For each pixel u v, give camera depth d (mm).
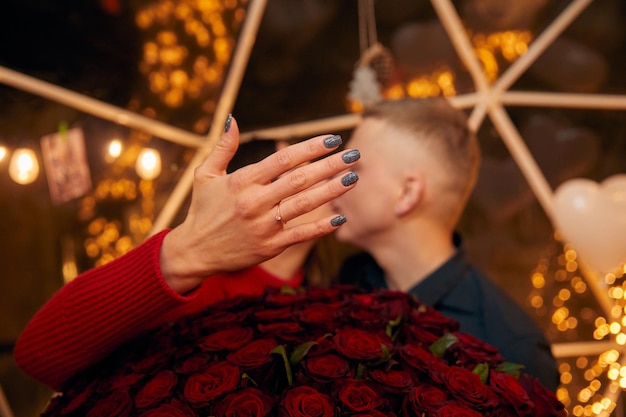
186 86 1949
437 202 1222
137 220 1912
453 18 2021
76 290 726
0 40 1728
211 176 699
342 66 2029
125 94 1891
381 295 847
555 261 2123
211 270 700
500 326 1164
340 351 685
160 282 694
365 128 1262
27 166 1789
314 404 631
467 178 1253
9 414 1776
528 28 2080
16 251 1800
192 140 1978
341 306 795
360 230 1239
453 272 1205
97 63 1849
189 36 1927
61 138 1828
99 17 1825
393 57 2035
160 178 1934
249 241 671
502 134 2080
